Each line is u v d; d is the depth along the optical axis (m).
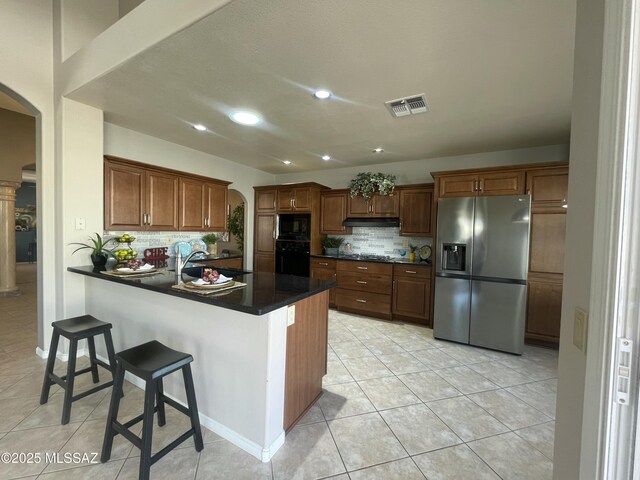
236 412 1.77
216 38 1.77
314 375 2.20
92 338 2.32
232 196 7.34
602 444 0.61
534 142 3.64
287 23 1.62
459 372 2.73
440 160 4.47
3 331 3.41
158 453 1.48
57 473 1.51
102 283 2.62
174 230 3.90
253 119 3.05
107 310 2.59
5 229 5.16
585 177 0.72
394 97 2.49
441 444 1.80
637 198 0.56
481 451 1.75
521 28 1.61
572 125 0.79
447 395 2.34
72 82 2.48
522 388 2.46
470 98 2.48
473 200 3.34
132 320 2.36
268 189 5.39
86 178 2.78
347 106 2.68
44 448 1.67
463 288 3.40
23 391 2.22
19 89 2.50
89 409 2.04
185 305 2.01
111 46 2.13
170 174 3.85
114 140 3.37
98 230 2.88
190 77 2.23
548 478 1.57
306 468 1.60
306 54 1.90
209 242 4.64
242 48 1.86
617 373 0.59
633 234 0.57
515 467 1.64
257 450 1.66
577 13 0.79
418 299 4.06
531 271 3.39
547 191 3.27
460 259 3.50
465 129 3.22
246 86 2.35
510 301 3.17
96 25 2.83
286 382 1.83
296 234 5.13
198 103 2.69
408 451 1.74
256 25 1.64
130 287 2.37
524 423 2.01
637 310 0.57
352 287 4.56
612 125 0.59
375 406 2.18
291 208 5.16
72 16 2.67
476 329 3.33
